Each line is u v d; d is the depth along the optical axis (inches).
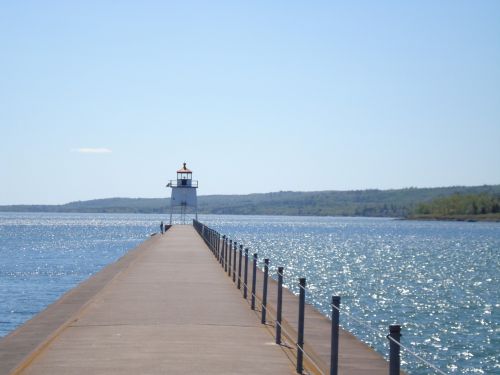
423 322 1023.6
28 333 535.2
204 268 1109.1
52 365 426.0
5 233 4662.9
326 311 1094.4
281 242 3693.4
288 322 615.5
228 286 862.5
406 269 2037.4
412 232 5634.8
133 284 869.2
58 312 647.1
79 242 3486.7
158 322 583.2
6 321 992.9
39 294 1307.8
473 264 2282.2
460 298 1328.7
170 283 884.6
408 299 1302.9
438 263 2317.9
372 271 1942.7
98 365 427.2
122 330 545.0
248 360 447.5
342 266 2108.8
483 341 877.2
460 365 746.2
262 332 545.6
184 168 3105.3
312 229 6274.6
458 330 955.3
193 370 418.6
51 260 2244.1
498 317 1079.0
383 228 6820.9
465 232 5684.1
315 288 1466.5
